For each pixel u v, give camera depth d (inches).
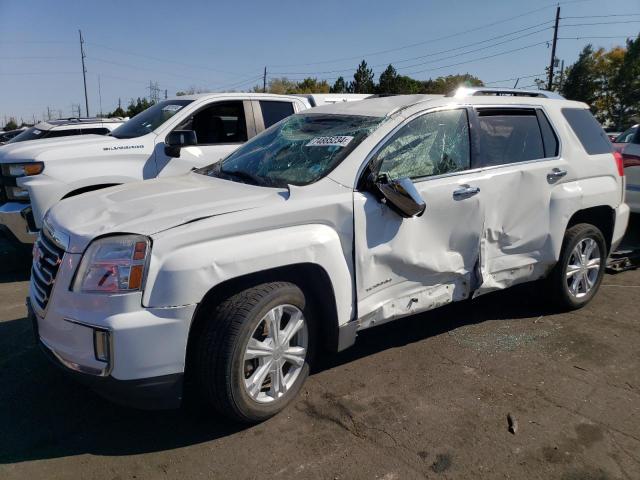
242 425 122.3
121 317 103.1
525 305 199.8
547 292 188.2
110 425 122.9
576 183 183.2
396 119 145.8
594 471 108.6
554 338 171.2
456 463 110.3
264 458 111.3
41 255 124.1
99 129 462.6
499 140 166.6
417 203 130.3
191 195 129.1
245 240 114.3
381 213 134.7
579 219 194.5
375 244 134.4
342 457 111.7
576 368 151.6
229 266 110.3
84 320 105.7
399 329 177.5
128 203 125.6
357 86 2564.0
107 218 116.6
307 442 116.6
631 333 175.6
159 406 110.8
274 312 119.5
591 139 193.6
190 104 265.4
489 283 163.0
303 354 128.0
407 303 145.6
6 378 143.2
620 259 237.6
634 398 136.1
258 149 162.4
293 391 127.2
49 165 227.6
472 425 123.4
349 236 129.6
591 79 1926.7
